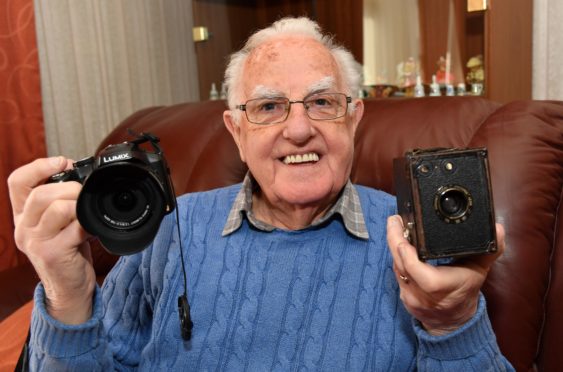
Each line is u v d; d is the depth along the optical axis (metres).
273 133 1.08
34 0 2.44
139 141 0.86
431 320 0.83
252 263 1.10
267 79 1.09
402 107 1.48
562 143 1.25
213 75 3.19
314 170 1.09
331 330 1.03
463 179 0.71
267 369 1.03
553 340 1.15
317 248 1.11
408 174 0.73
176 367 1.07
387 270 1.07
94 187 0.79
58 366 0.91
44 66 2.50
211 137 1.77
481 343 0.84
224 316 1.07
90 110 2.71
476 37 2.22
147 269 1.16
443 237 0.72
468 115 1.36
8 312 1.62
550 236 1.20
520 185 1.19
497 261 1.15
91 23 2.69
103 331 0.97
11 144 2.36
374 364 1.00
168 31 3.13
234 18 3.27
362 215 1.14
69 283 0.87
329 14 2.82
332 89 1.09
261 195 1.23
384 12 2.56
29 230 0.82
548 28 2.03
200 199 1.24
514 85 2.01
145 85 2.99
